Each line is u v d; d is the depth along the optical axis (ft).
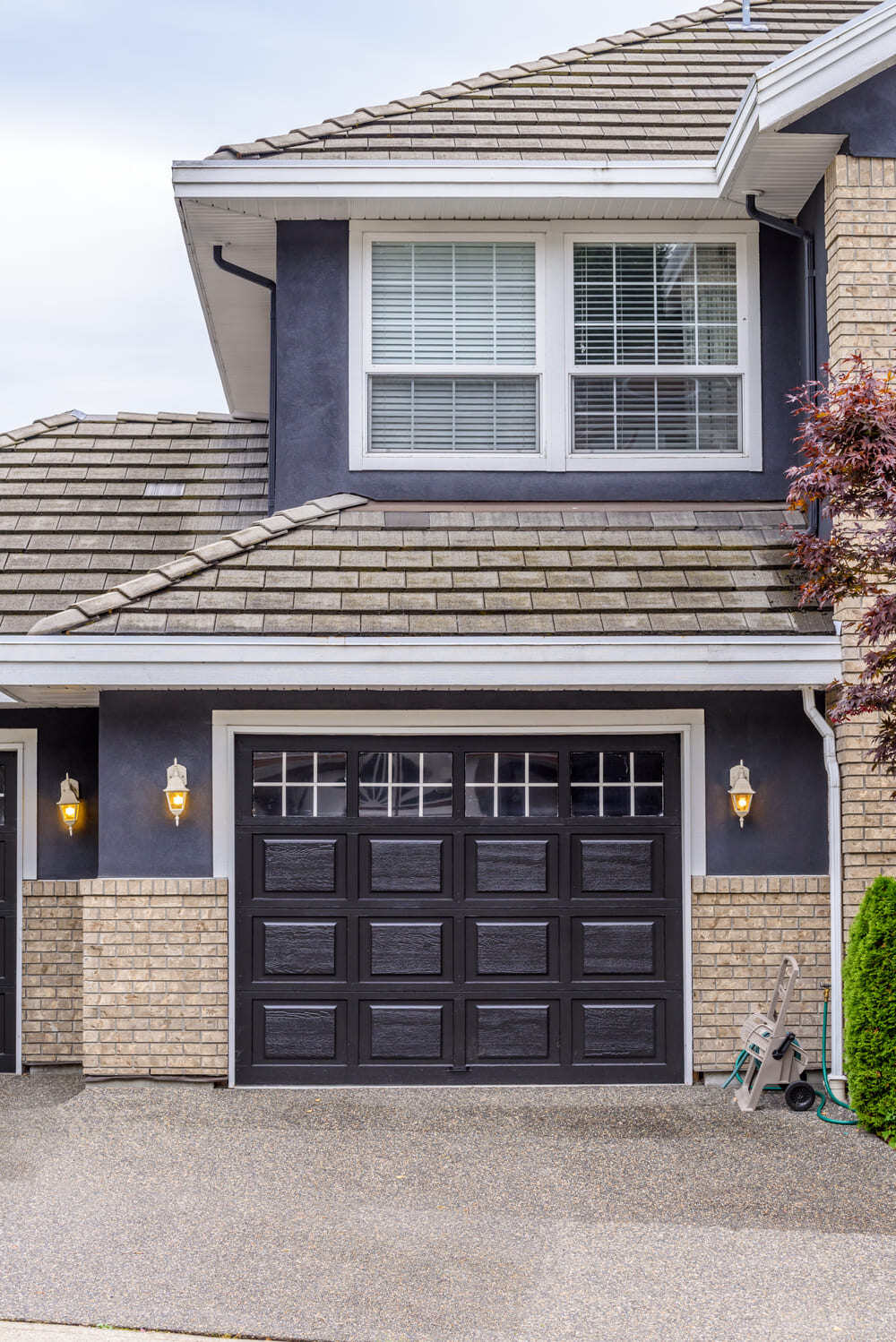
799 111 31.04
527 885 32.71
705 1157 26.30
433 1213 23.06
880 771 31.22
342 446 35.99
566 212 35.70
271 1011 32.22
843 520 31.12
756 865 32.48
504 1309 19.08
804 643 30.60
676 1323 18.62
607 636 30.58
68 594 35.91
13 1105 32.12
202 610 30.96
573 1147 26.99
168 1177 24.93
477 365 36.19
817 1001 31.96
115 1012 31.58
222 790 32.09
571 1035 32.50
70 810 36.52
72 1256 21.01
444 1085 32.22
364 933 32.50
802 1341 18.03
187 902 31.76
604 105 39.06
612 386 36.35
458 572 32.48
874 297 31.65
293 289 36.17
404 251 36.47
